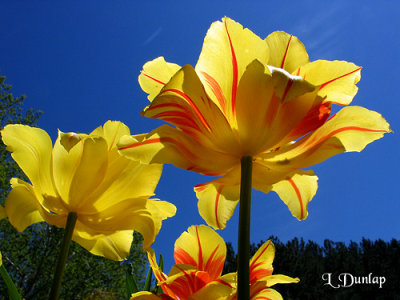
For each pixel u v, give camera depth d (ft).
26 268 11.27
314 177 0.77
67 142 0.69
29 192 0.68
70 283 10.96
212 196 0.79
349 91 0.61
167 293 0.69
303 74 0.62
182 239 0.78
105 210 0.72
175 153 0.60
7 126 0.69
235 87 0.61
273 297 0.70
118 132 0.76
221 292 0.63
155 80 0.68
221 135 0.61
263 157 0.62
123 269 11.17
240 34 0.61
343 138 0.58
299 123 0.61
